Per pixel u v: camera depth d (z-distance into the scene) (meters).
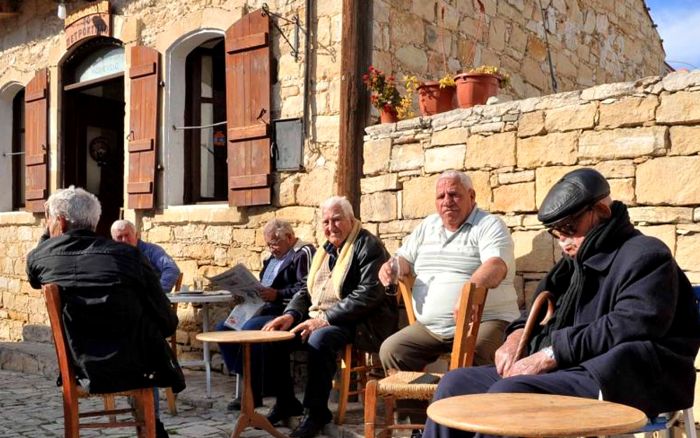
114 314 3.37
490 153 4.62
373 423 3.34
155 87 7.19
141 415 3.68
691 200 3.81
